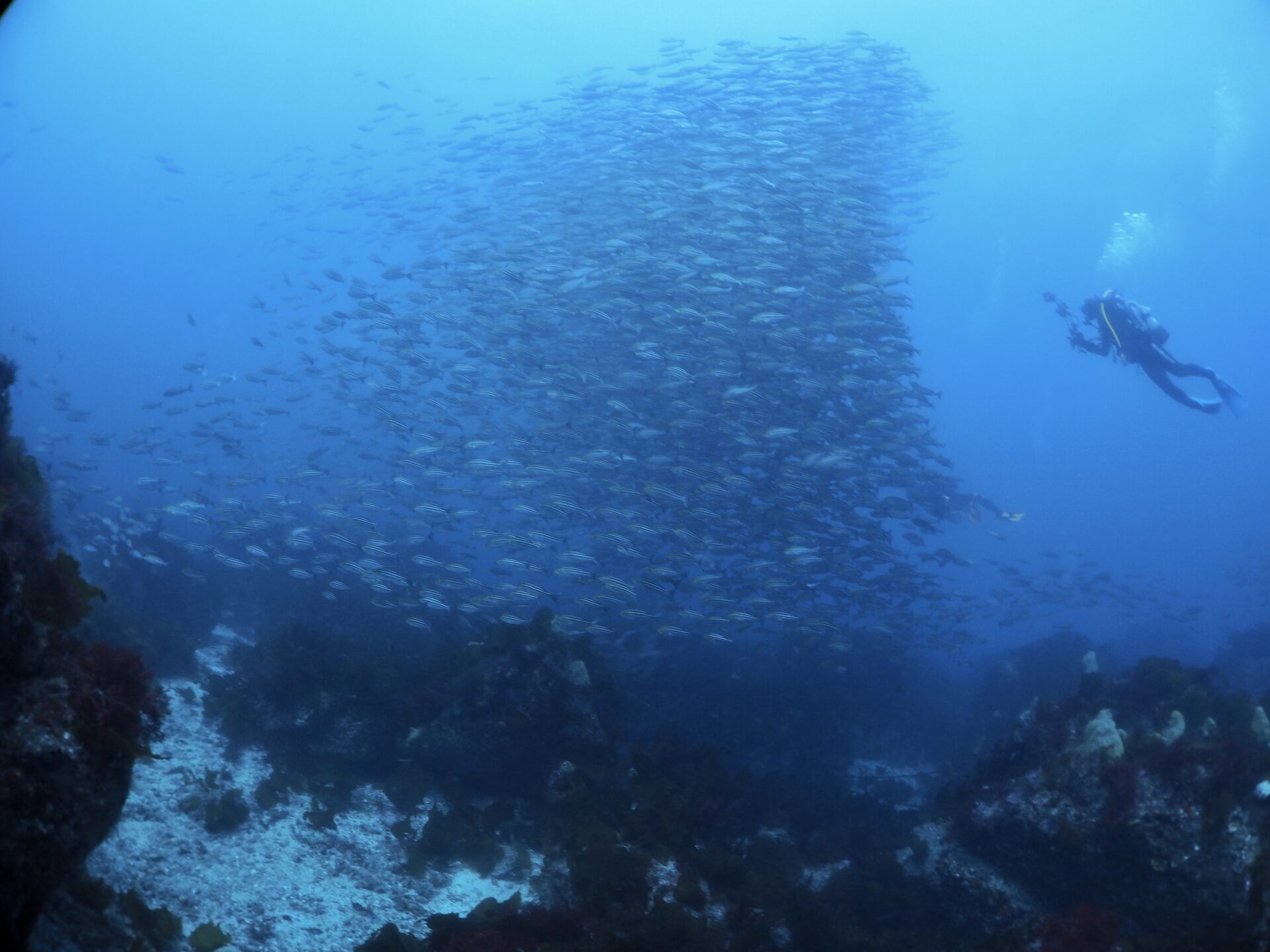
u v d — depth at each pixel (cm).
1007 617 1744
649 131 1875
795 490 1370
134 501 1942
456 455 1475
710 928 576
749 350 1469
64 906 432
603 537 1177
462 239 1883
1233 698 801
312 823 714
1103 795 645
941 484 1634
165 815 654
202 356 2692
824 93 1994
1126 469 10312
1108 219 8562
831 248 1557
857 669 1544
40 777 355
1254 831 588
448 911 656
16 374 658
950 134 2309
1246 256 8869
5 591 371
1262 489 9756
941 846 734
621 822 719
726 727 1312
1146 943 509
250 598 1531
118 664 442
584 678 877
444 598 1272
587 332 1595
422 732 841
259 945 542
